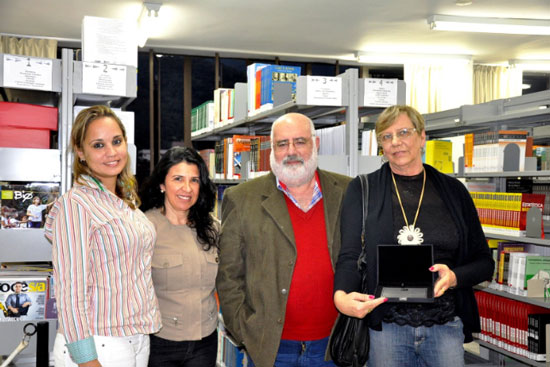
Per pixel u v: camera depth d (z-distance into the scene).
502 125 4.45
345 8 5.82
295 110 3.35
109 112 1.72
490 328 3.92
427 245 1.82
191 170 1.97
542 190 4.05
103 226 1.61
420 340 1.86
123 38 2.49
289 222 2.03
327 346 2.01
